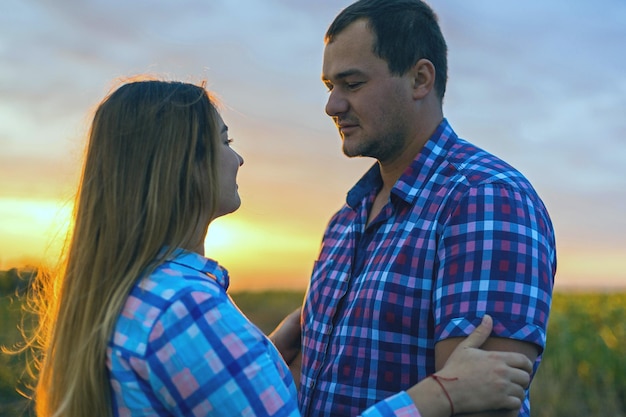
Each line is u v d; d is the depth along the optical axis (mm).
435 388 1831
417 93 2418
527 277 1978
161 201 1797
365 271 2332
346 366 2234
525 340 1925
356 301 2277
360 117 2406
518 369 1857
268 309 14922
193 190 1876
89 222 1807
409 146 2436
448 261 2072
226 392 1639
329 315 2400
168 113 1859
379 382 2166
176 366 1632
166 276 1733
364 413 1787
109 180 1812
